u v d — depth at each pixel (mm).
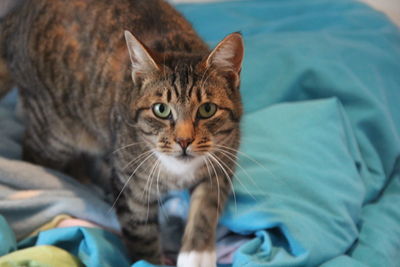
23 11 824
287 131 836
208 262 704
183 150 681
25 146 856
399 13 1180
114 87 748
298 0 1138
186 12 1086
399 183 856
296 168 785
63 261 686
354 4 1112
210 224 721
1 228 700
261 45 964
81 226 713
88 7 779
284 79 917
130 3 780
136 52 682
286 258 693
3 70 866
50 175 793
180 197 772
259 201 751
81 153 861
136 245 743
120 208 735
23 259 673
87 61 770
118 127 727
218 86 689
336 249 722
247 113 871
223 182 735
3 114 904
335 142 828
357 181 804
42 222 744
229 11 1100
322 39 972
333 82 902
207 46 778
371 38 1003
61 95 801
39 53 797
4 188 757
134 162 710
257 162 778
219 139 702
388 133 873
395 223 784
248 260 684
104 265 688
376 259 730
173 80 680
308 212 745
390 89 943
